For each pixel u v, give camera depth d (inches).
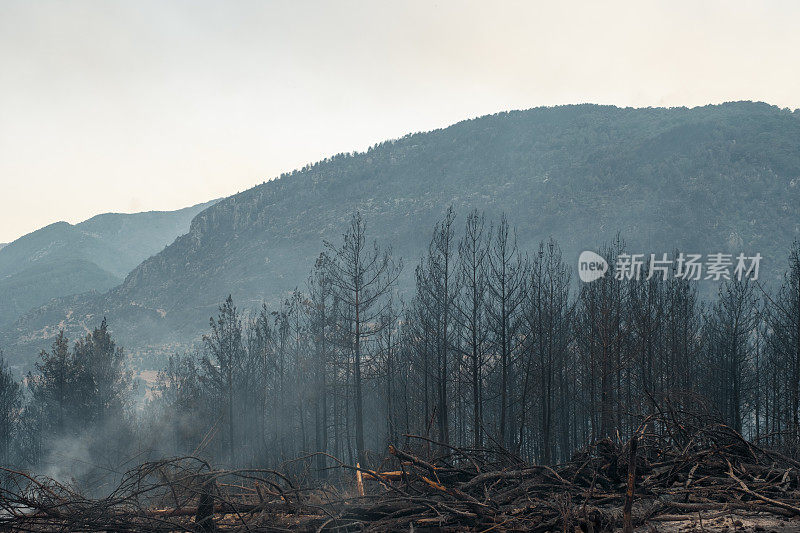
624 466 309.7
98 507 275.6
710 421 365.4
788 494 300.0
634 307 1128.2
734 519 269.0
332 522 274.4
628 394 999.0
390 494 307.6
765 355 1398.9
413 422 1096.2
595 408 1006.4
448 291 1070.4
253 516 305.7
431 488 304.5
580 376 1257.4
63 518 269.3
